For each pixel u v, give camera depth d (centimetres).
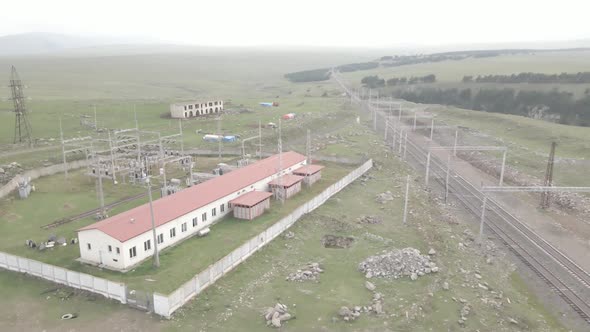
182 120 11894
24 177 6569
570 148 8906
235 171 6334
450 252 4653
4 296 3669
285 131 10662
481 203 6306
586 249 4878
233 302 3631
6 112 11675
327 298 3719
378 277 4075
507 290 3991
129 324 3300
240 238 4784
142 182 6794
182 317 3391
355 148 9281
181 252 4428
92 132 10250
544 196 6284
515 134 10538
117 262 4056
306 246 4797
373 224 5394
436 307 3578
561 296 3941
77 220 5278
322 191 6197
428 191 6781
